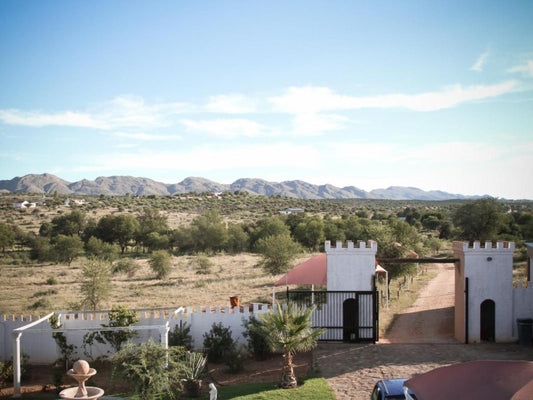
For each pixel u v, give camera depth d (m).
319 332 16.05
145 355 14.95
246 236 84.88
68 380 18.31
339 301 21.70
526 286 21.39
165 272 48.66
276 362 19.41
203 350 19.92
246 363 19.53
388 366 17.55
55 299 35.56
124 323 19.72
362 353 19.48
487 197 71.94
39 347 20.39
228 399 14.70
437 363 17.83
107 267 32.44
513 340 21.12
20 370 18.11
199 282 41.91
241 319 20.88
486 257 21.23
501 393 8.55
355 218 94.12
